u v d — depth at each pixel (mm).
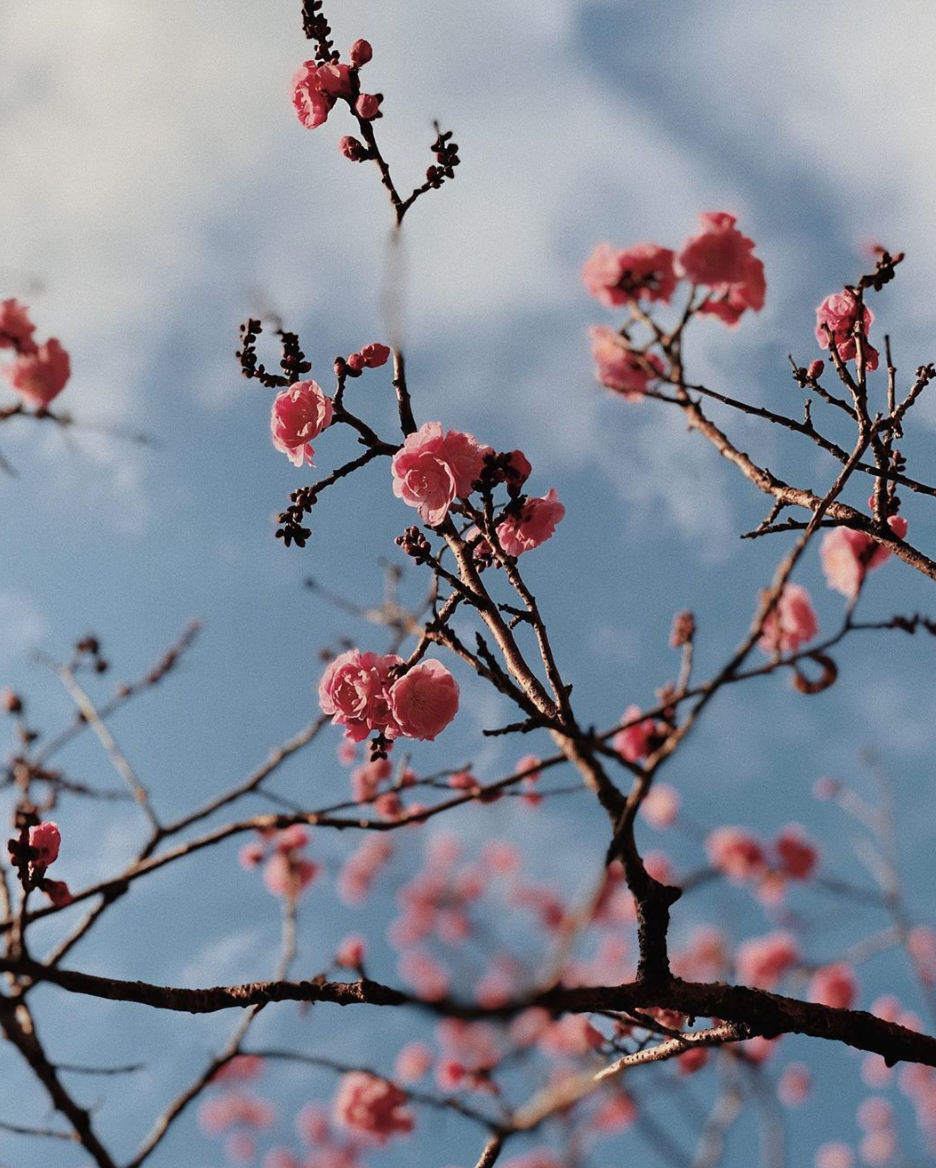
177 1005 986
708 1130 1062
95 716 1106
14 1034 941
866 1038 1032
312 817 972
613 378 1018
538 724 988
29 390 1028
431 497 1077
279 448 1131
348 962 1005
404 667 1088
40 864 1027
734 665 961
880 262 1093
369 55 1151
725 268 1005
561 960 920
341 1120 1336
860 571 1089
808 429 1105
